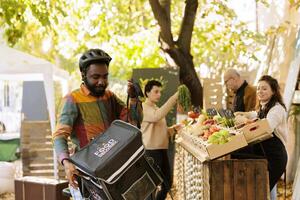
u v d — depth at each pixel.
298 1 7.20
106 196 2.39
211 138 3.53
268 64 8.40
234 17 9.94
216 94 7.74
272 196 4.25
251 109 5.47
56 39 10.79
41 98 9.92
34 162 8.12
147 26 10.46
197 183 4.08
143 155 2.50
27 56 7.45
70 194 3.05
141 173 2.49
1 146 10.34
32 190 5.31
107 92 2.89
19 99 11.91
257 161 3.59
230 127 3.98
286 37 7.81
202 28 10.52
